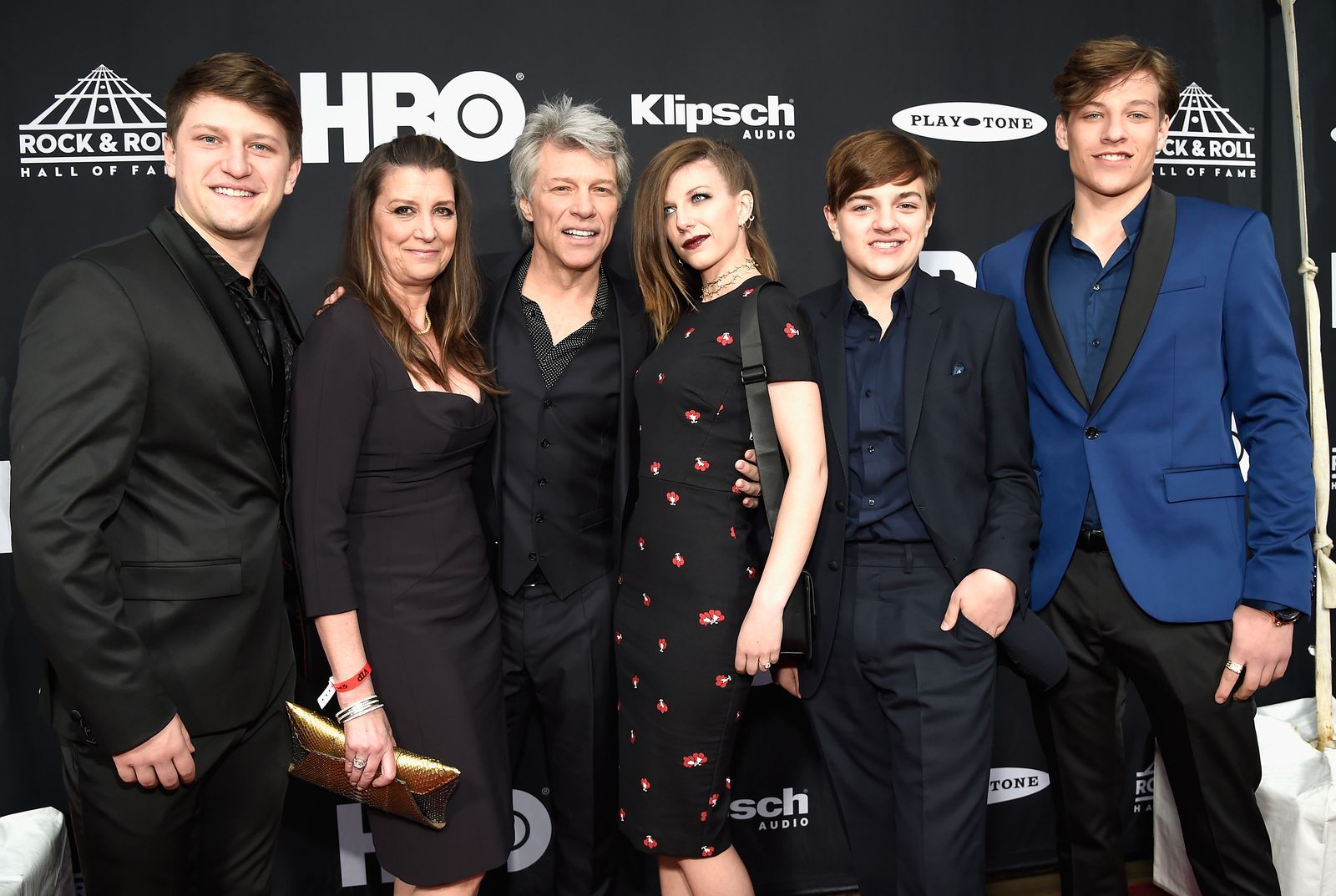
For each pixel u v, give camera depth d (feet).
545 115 6.10
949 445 5.66
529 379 6.13
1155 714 6.13
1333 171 8.23
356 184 5.36
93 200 7.00
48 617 4.33
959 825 5.53
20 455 4.42
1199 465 5.79
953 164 7.83
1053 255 6.23
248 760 5.30
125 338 4.53
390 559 5.27
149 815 4.82
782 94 7.61
